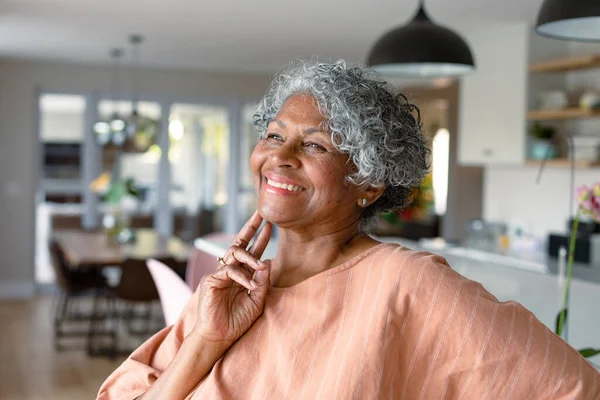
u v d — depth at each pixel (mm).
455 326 1016
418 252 1106
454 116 9164
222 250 2213
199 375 1165
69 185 8234
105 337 6336
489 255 4898
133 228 8477
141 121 6531
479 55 5648
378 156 1102
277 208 1125
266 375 1089
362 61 7094
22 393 4652
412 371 1035
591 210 1818
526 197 5629
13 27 5934
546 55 5281
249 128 8742
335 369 1029
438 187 9789
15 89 7867
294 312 1110
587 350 1706
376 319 1033
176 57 7469
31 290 8047
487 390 1001
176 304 1829
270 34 5910
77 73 8070
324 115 1110
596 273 4324
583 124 5188
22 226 7980
